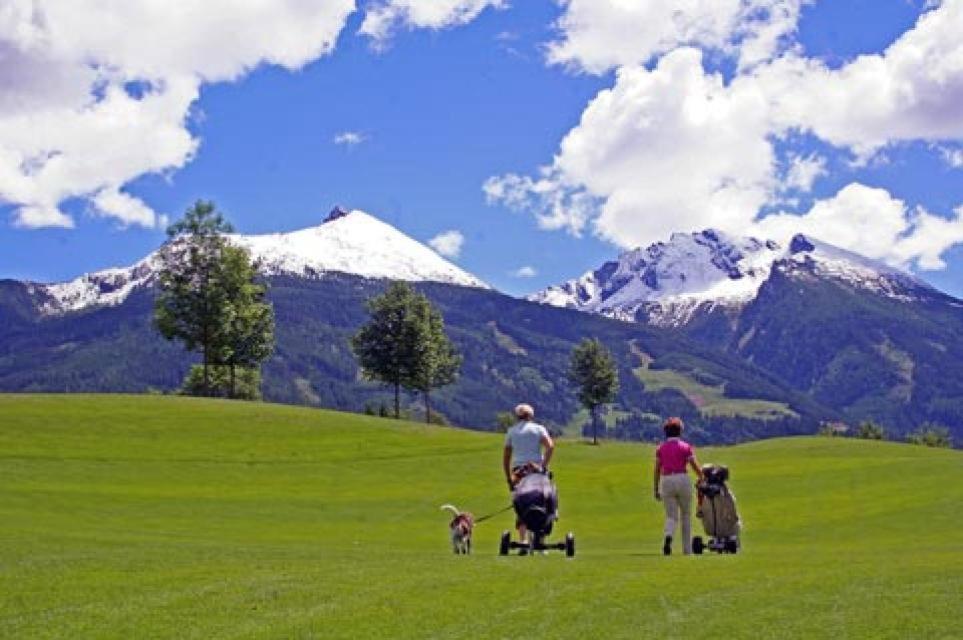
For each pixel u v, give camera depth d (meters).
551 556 23.08
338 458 70.50
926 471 56.91
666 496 24.80
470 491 58.59
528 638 13.16
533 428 24.34
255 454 70.38
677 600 15.46
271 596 15.80
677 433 25.11
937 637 12.90
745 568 18.97
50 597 15.83
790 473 60.44
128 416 81.00
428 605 15.12
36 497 50.09
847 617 14.10
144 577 17.70
